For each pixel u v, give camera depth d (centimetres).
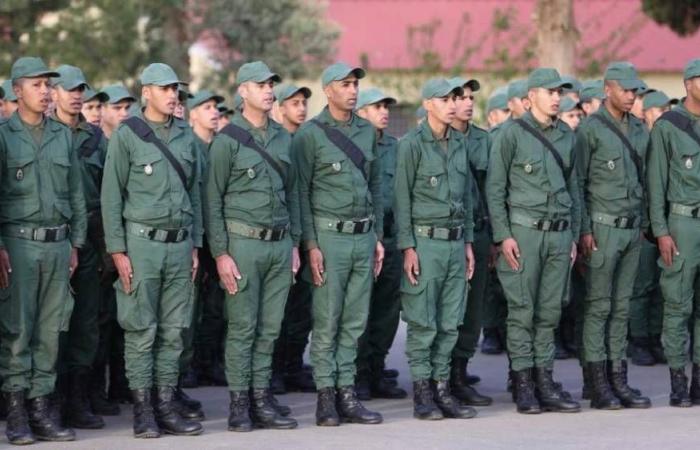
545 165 1397
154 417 1289
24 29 3241
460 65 3356
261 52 4072
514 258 1406
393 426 1339
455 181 1385
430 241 1377
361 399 1511
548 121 1409
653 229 1449
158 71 1283
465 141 1413
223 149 1305
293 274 1339
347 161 1345
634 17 3888
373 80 3525
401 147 1379
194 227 1309
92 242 1348
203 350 1623
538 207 1397
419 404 1381
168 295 1291
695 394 1464
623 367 1463
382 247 1390
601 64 3288
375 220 1380
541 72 1402
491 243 1495
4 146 1240
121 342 1473
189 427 1287
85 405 1348
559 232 1404
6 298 1241
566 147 1410
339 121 1359
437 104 1374
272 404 1360
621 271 1459
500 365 1770
